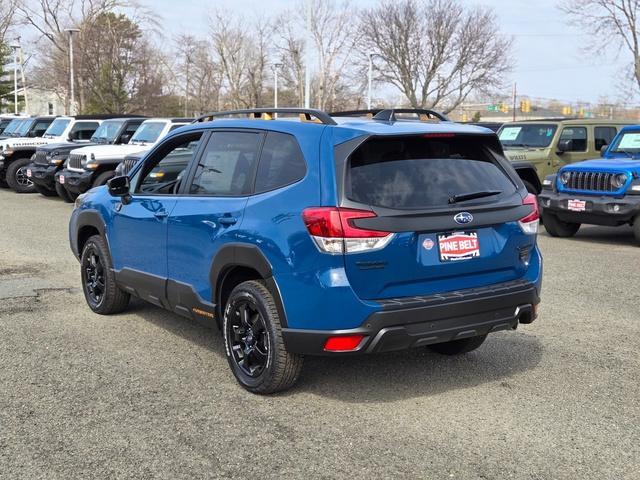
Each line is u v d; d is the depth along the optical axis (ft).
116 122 58.65
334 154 13.98
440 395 15.48
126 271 19.70
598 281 27.09
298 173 14.46
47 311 22.08
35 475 11.75
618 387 16.02
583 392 15.71
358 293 13.51
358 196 13.61
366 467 12.16
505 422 14.08
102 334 19.75
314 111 15.34
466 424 13.97
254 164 15.67
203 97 175.22
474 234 14.69
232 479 11.70
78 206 22.52
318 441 13.14
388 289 13.79
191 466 12.12
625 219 35.22
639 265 30.50
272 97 171.01
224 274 15.80
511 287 15.02
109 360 17.56
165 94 175.32
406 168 14.39
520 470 12.11
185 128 18.39
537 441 13.24
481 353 18.43
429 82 153.58
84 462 12.21
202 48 173.47
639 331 20.44
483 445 13.05
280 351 14.47
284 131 15.31
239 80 168.14
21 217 45.52
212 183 16.70
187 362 17.48
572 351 18.61
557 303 23.63
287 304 14.06
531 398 15.34
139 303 23.13
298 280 13.78
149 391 15.52
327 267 13.41
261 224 14.58
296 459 12.42
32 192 64.03
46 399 14.97
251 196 15.29
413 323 13.74
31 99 242.99
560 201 37.06
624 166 35.17
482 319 14.61
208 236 15.96
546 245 36.40
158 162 19.25
